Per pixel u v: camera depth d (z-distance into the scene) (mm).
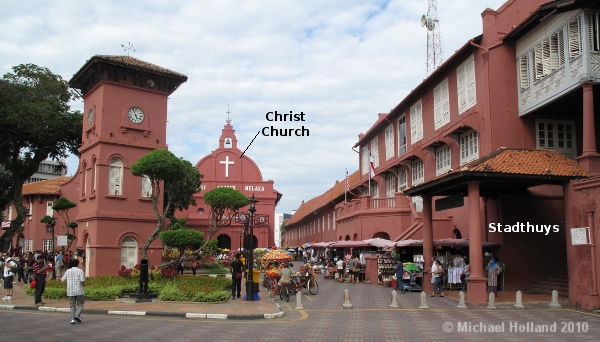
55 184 48875
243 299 19422
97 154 24547
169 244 23359
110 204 24344
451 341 10977
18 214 34938
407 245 24547
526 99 21078
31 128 31547
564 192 17516
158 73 26094
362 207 30891
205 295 18078
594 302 15781
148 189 25797
